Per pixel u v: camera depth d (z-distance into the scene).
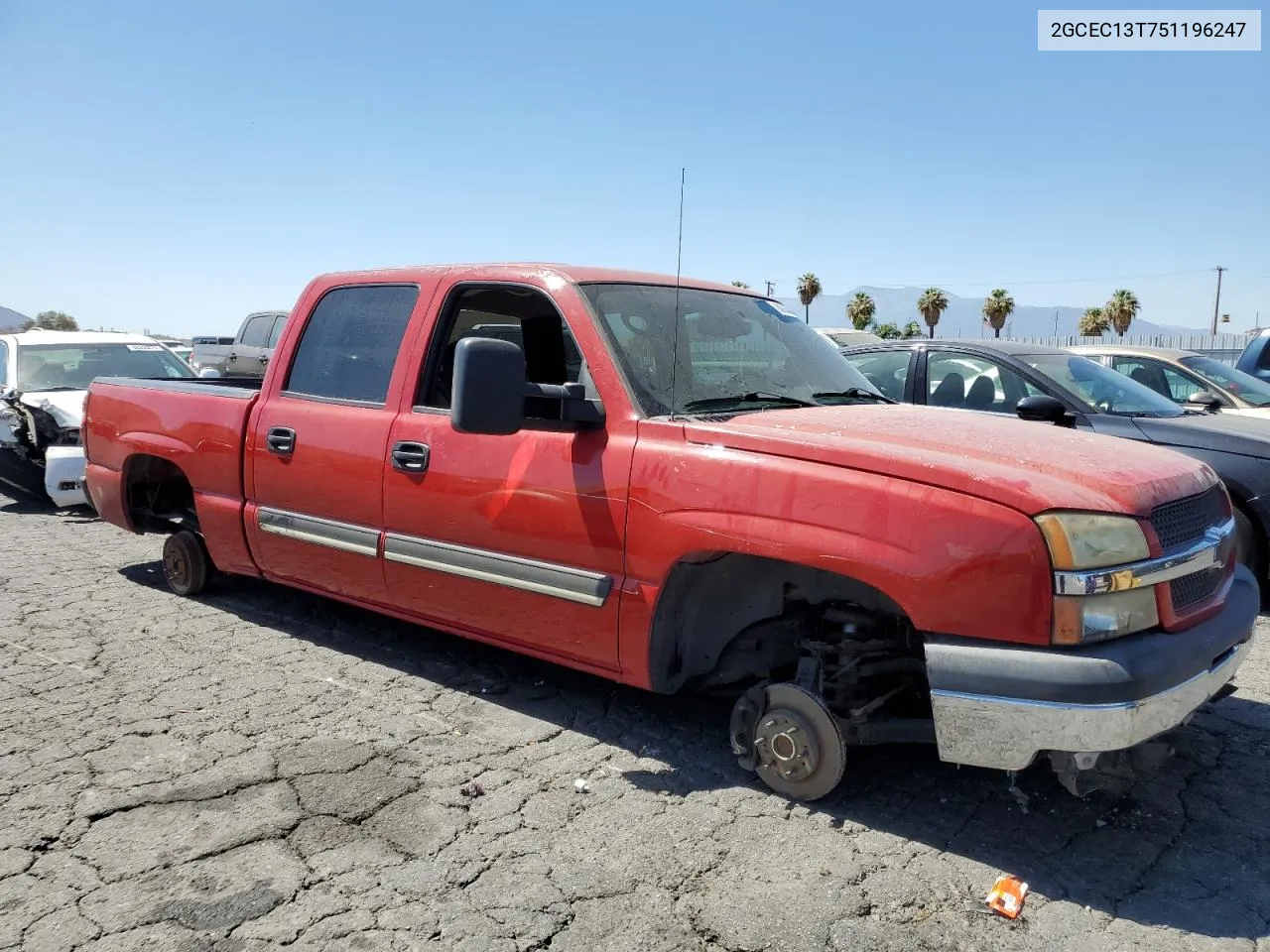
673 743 3.90
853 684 3.39
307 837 3.11
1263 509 5.78
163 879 2.86
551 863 2.98
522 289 4.07
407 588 4.30
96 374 10.09
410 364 4.34
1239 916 2.75
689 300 4.25
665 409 3.63
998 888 2.84
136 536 8.04
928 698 3.66
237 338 14.73
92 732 3.91
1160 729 2.81
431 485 4.10
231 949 2.53
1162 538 2.94
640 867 2.96
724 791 3.47
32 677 4.54
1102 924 2.70
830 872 2.95
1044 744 2.74
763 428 3.37
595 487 3.57
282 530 4.81
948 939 2.62
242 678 4.56
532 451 3.78
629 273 4.26
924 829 3.21
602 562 3.58
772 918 2.71
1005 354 6.86
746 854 3.05
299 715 4.12
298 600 5.90
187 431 5.35
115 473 5.87
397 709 4.21
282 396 4.91
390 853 3.03
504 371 3.42
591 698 4.37
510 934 2.62
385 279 4.61
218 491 5.20
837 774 3.26
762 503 3.17
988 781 3.56
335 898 2.77
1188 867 3.01
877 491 2.98
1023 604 2.76
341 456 4.48
